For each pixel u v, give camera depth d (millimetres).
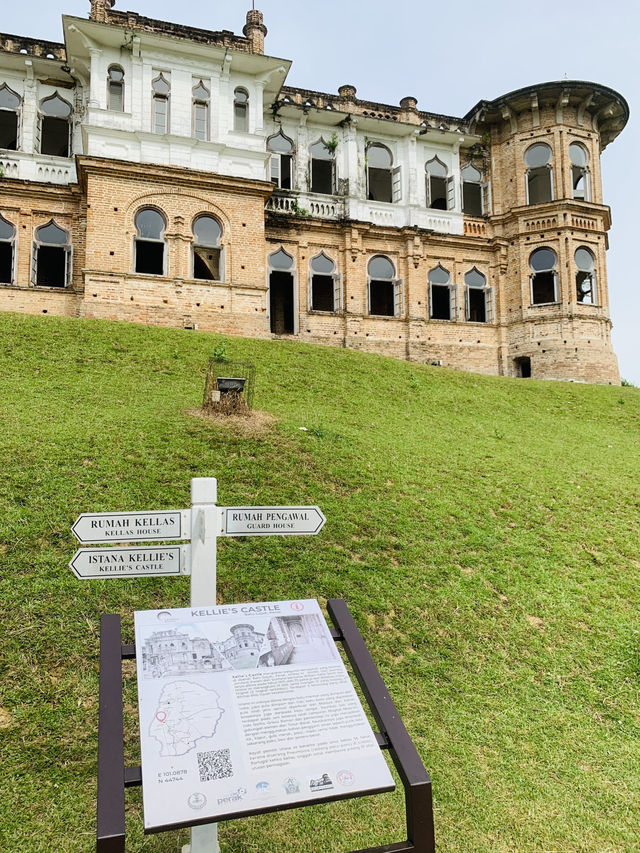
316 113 26391
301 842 4340
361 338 25516
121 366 13719
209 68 22766
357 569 7594
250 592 6809
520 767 5203
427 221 27203
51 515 7426
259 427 11180
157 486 8500
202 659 3746
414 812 3377
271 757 3385
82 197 22516
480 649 6676
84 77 23703
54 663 5586
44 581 6410
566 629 7227
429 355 26328
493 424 14906
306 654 3916
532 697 6109
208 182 21672
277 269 25047
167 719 3439
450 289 27234
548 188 27609
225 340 17078
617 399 19438
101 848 2969
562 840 4523
